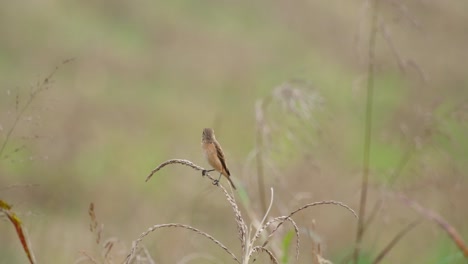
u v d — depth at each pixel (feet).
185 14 117.29
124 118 80.07
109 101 84.02
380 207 30.35
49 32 99.45
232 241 41.65
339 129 65.67
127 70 95.30
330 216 41.55
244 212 37.99
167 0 119.85
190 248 32.73
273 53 107.04
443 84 88.12
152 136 76.48
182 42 107.34
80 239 39.34
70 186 56.44
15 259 34.45
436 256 33.63
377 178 31.45
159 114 83.51
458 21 96.68
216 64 100.12
